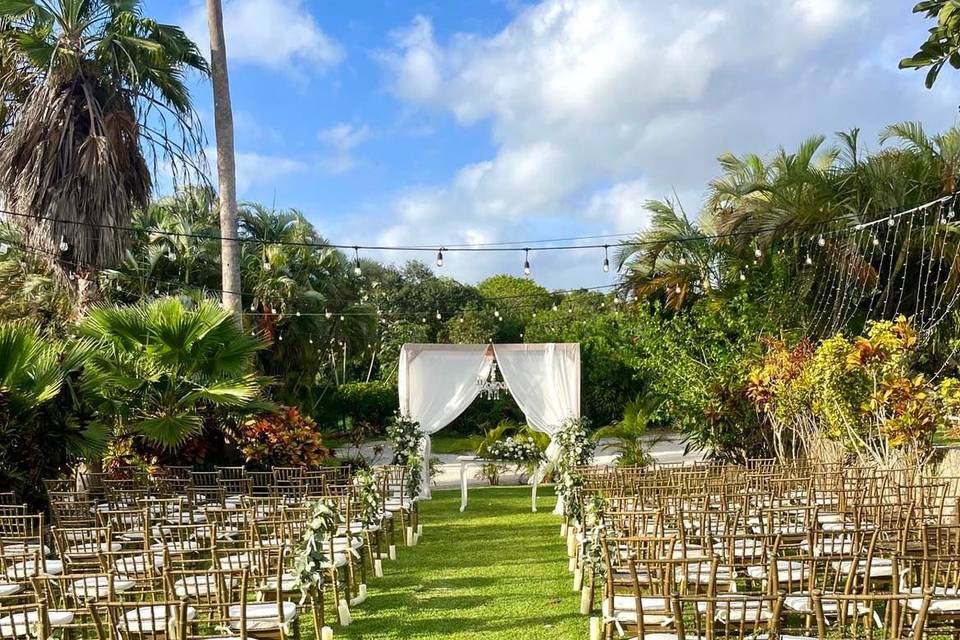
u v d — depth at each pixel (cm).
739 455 1361
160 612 475
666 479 852
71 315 1491
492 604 677
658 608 462
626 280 2041
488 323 3384
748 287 1631
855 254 1501
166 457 1184
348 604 683
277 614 475
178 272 1917
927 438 898
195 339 1115
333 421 2583
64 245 1125
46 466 931
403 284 3881
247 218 2288
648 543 509
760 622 432
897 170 1540
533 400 1384
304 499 863
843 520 587
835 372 988
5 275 1614
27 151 1209
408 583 777
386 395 2644
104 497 890
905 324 930
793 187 1622
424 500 1427
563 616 627
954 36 419
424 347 1424
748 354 1419
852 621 442
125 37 1243
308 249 2216
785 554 615
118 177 1226
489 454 1382
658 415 1480
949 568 477
